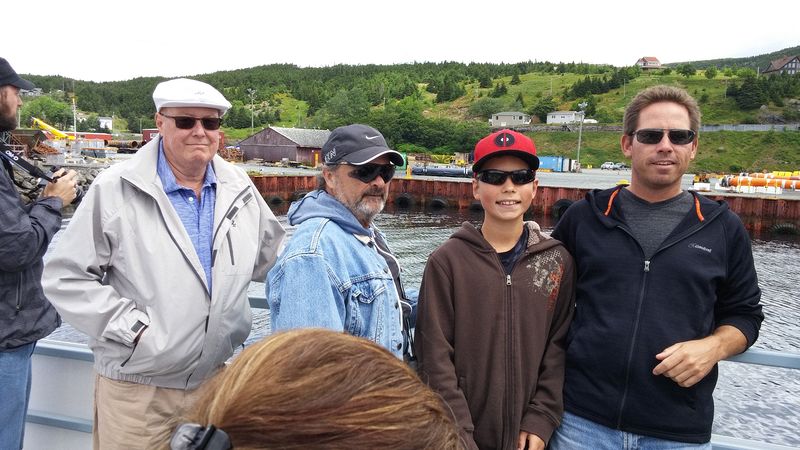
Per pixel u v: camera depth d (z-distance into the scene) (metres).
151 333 1.98
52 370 2.76
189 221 2.17
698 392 2.00
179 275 2.05
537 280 2.16
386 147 2.07
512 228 2.21
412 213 34.69
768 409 7.71
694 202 2.10
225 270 2.16
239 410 0.58
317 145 67.19
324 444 0.56
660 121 2.06
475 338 2.11
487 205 2.21
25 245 2.18
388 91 146.75
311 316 1.79
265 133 66.75
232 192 2.28
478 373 2.10
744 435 7.11
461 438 0.68
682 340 1.97
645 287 2.03
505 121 109.81
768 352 2.06
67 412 2.75
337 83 161.38
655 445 2.01
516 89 141.25
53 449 2.78
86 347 2.73
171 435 0.63
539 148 95.06
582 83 129.50
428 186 37.94
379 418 0.59
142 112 144.62
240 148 68.31
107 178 2.05
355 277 1.93
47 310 2.44
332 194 2.11
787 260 21.09
